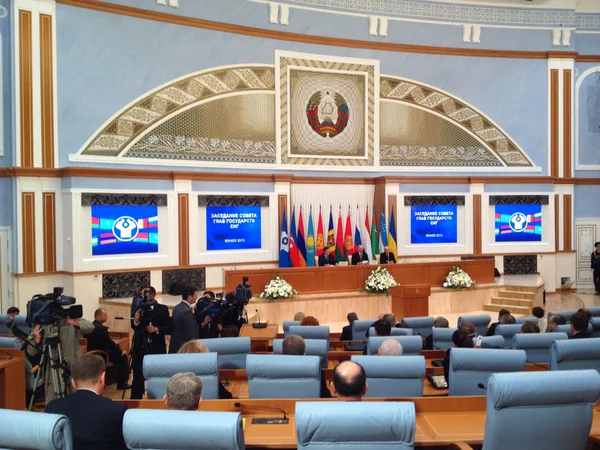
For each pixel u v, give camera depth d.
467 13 17.38
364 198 16.81
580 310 7.28
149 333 7.45
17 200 11.85
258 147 15.37
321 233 15.55
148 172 13.41
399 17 16.81
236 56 14.92
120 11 13.09
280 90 15.59
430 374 5.39
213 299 9.00
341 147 16.45
